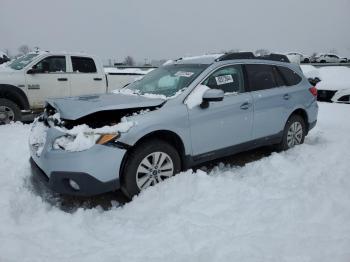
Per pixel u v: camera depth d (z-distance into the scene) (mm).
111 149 3408
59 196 3947
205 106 4141
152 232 2994
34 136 3982
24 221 3219
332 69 12273
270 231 2902
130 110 3770
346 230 2863
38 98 7988
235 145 4598
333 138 6207
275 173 4223
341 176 4000
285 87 5375
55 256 2660
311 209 3207
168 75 4727
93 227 3166
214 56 4793
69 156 3303
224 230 2943
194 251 2691
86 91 8727
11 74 7621
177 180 3820
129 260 2574
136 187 3648
